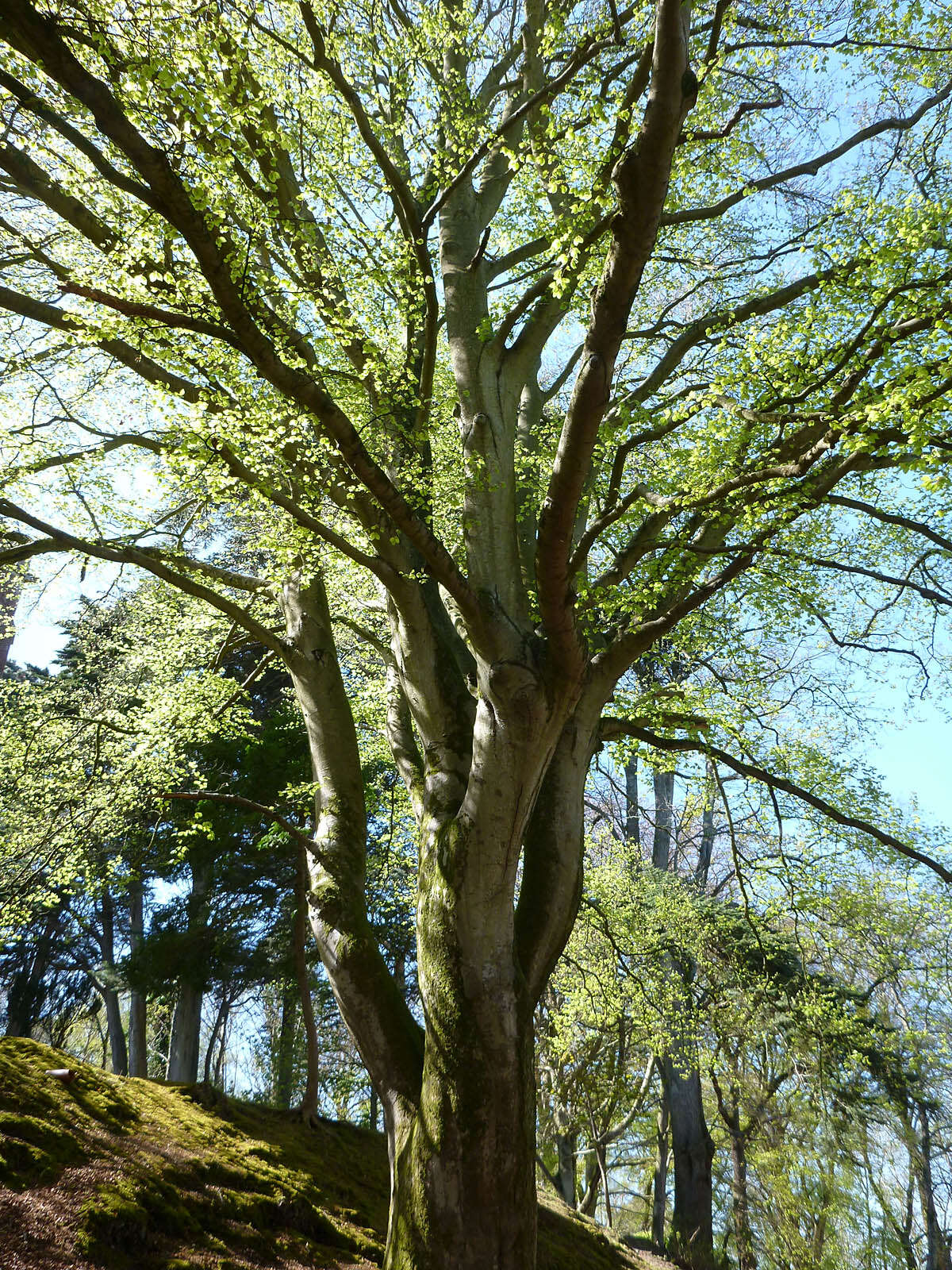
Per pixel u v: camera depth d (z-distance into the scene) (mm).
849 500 6559
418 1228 5395
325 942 6641
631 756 9500
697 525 6930
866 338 5566
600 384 4223
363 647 13094
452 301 8289
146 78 4738
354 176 7543
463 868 5949
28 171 5551
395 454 7211
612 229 3916
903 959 12500
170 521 9938
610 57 8414
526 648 5891
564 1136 16406
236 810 14680
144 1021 20156
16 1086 6320
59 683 14625
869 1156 21406
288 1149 7891
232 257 5102
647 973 13922
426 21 7668
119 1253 5191
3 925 10680
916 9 7156
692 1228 16328
